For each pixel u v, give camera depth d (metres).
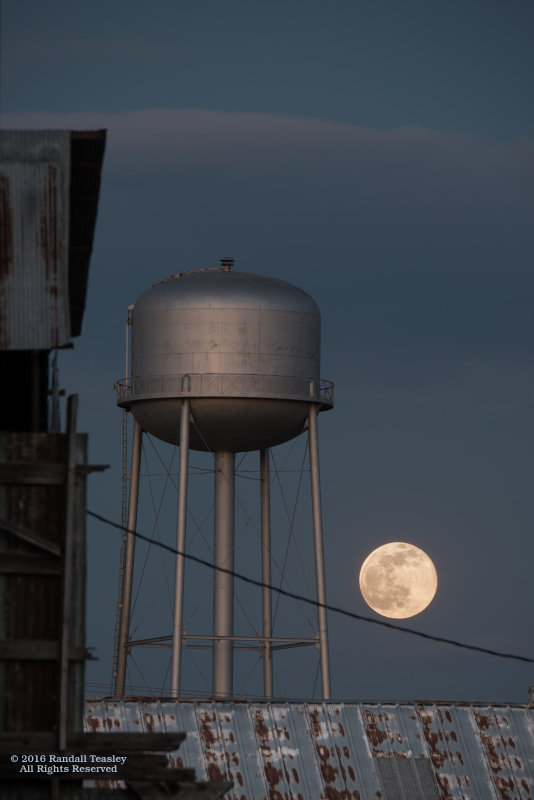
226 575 157.88
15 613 74.88
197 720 124.00
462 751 129.88
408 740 128.88
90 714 120.75
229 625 157.12
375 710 131.12
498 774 128.75
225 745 122.50
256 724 125.44
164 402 151.38
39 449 76.19
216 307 149.88
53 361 97.94
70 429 75.75
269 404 150.25
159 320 151.62
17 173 75.81
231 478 159.88
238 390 148.88
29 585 75.19
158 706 124.00
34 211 75.38
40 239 75.06
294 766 123.12
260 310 150.75
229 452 159.88
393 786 124.50
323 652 153.12
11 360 85.31
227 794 119.31
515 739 132.25
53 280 74.50
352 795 122.75
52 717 74.44
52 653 74.56
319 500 154.25
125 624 160.50
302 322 152.88
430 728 131.00
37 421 85.00
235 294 151.00
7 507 75.38
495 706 135.50
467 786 127.12
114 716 121.25
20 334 73.31
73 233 82.81
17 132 77.12
